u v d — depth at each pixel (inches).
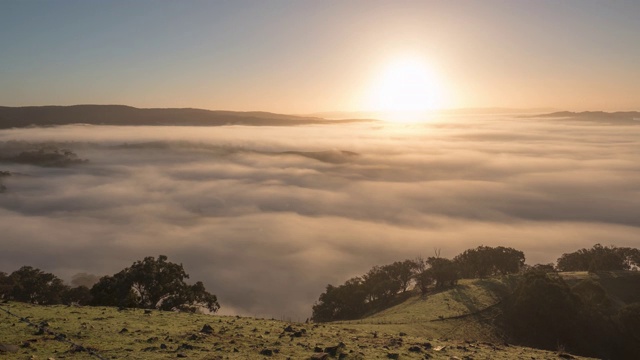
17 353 642.8
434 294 4020.7
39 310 1018.7
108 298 2016.5
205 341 789.9
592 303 3412.9
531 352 936.3
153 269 2237.9
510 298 3506.4
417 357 772.6
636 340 2982.3
